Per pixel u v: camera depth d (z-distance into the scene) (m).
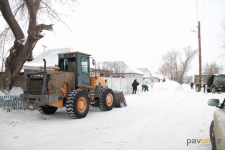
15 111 7.61
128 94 17.19
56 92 6.48
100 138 4.51
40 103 6.11
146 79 48.59
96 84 8.48
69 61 7.77
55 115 7.52
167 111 8.31
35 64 17.48
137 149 3.81
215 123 3.28
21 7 10.75
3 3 8.59
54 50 24.25
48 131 5.11
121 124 5.91
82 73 7.72
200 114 7.56
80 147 3.92
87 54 8.05
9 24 9.30
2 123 5.84
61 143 4.16
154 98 13.73
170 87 22.64
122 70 41.47
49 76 6.34
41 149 3.81
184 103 10.99
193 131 5.11
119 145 4.03
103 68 29.22
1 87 9.56
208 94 16.20
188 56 46.72
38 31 9.66
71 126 5.67
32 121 6.33
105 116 7.27
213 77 19.28
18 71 9.53
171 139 4.44
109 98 8.71
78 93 6.79
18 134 4.82
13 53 9.44
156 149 3.81
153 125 5.76
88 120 6.54
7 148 3.86
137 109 8.96
